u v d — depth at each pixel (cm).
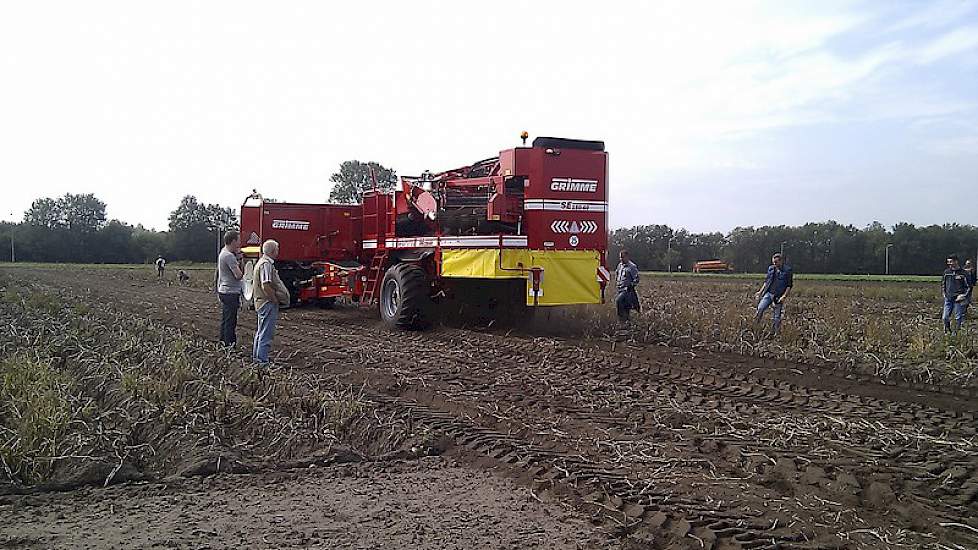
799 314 1975
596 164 1525
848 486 650
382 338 1488
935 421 893
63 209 9556
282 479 652
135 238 9419
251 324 1772
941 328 1770
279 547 503
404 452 729
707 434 805
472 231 1538
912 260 7962
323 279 2048
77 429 704
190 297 2731
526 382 1046
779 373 1158
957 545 534
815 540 538
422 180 1723
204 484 631
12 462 627
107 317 1614
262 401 854
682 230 8812
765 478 669
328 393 882
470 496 616
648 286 3819
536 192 1470
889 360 1228
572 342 1433
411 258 1709
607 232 1546
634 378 1101
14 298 2059
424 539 523
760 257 8456
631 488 630
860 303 2792
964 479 680
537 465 688
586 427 826
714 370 1177
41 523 537
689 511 580
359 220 2150
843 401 991
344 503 594
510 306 1620
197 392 839
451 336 1496
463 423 830
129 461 675
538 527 548
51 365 945
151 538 512
